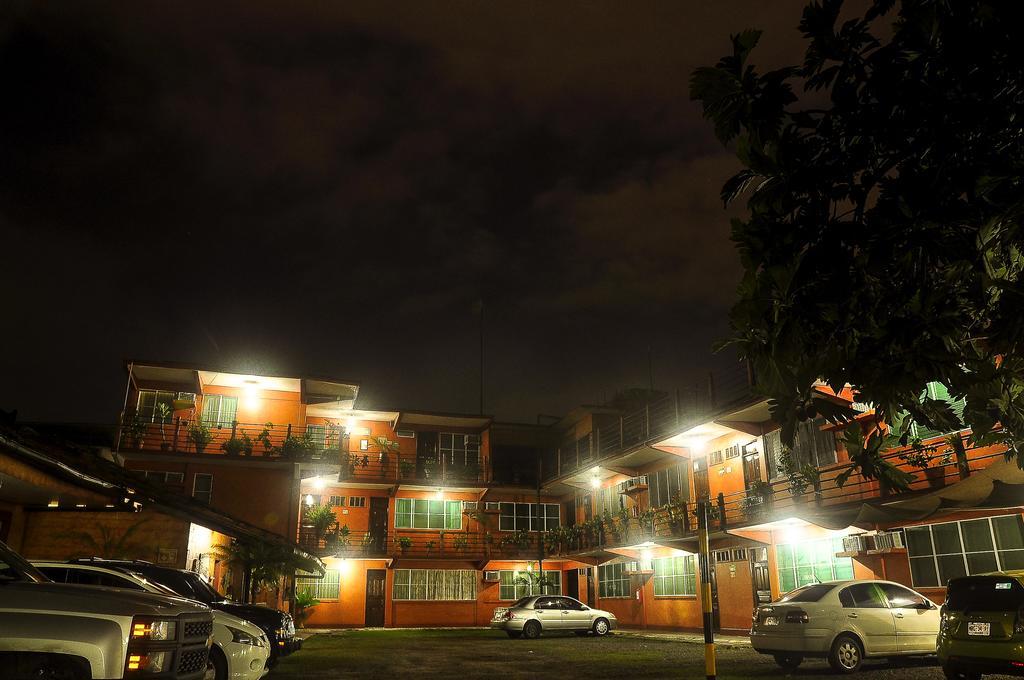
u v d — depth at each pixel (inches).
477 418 1441.9
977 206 96.8
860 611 488.7
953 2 102.3
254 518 1140.5
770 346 103.6
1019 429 120.6
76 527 699.4
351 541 1330.0
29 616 204.8
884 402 99.7
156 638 216.4
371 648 778.8
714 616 986.7
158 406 1167.6
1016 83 100.6
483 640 914.7
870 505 623.2
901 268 101.3
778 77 111.6
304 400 1247.5
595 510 1381.6
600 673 525.7
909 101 102.1
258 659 389.7
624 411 1430.9
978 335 116.6
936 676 457.1
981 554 621.9
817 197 107.3
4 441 328.5
